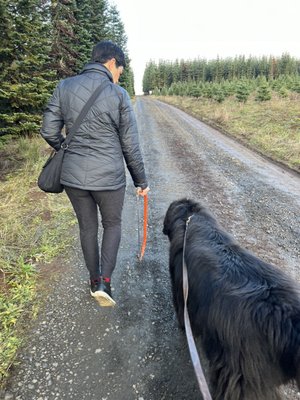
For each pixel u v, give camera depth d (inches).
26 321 102.6
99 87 89.4
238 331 56.7
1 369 84.7
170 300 115.0
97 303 112.2
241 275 64.7
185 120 788.6
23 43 293.3
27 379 82.8
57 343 94.4
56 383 82.0
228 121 672.4
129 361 89.0
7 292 115.3
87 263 105.6
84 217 101.0
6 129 289.0
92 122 89.3
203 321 65.2
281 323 52.5
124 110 91.4
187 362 88.9
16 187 224.7
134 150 96.1
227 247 76.0
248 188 255.3
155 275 130.3
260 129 534.6
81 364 87.6
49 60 519.5
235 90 1067.9
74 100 89.0
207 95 1237.7
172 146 430.6
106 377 83.9
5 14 264.7
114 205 99.4
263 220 192.1
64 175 94.2
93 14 876.6
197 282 70.1
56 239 156.0
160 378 83.9
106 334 98.4
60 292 117.5
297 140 424.8
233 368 57.6
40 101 319.6
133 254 146.5
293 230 180.4
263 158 374.9
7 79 296.5
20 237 154.4
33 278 124.6
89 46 672.4
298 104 735.1
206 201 221.5
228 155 384.2
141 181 102.4
